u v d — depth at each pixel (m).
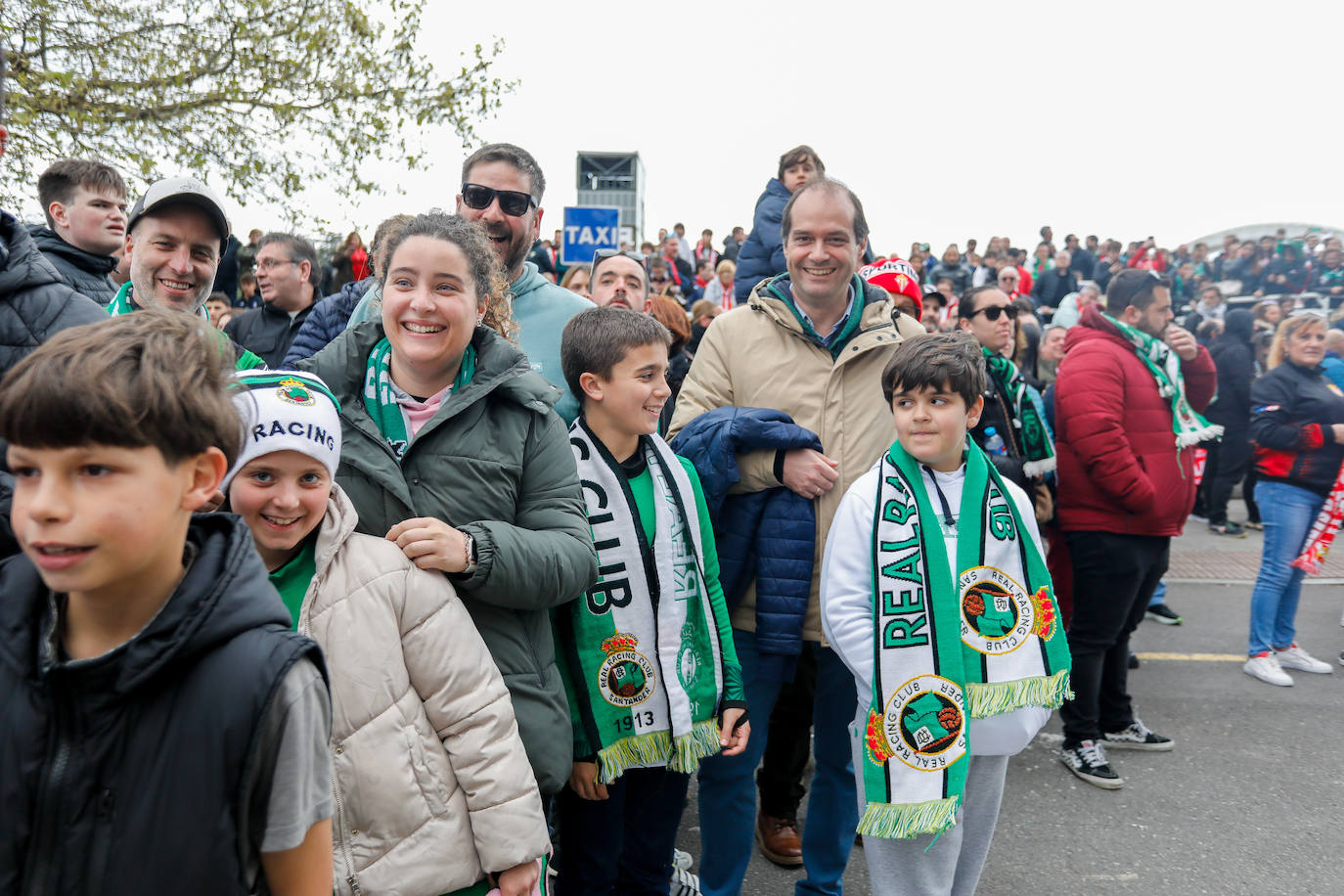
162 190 2.21
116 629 0.88
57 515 0.77
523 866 1.41
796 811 2.93
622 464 2.08
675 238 13.55
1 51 1.67
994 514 2.06
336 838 1.29
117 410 0.77
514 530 1.60
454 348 1.67
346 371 1.70
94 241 3.01
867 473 2.18
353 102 8.22
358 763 1.30
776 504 2.38
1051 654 2.02
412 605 1.40
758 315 2.65
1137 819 3.18
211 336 0.91
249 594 0.90
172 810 0.84
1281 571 4.55
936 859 1.94
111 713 0.85
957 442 2.06
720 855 2.29
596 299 3.96
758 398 2.59
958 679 1.92
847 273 2.49
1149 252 15.95
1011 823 3.14
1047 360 5.70
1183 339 5.49
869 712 1.97
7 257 1.54
